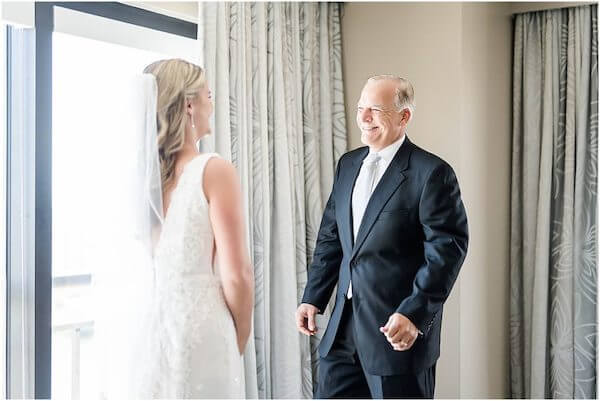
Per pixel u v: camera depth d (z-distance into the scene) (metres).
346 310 2.35
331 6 3.39
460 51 3.09
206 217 1.79
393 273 2.20
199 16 2.65
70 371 2.55
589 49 3.31
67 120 2.39
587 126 3.32
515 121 3.51
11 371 2.22
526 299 3.45
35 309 2.22
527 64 3.47
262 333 2.86
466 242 2.13
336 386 2.39
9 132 2.21
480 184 3.26
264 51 2.92
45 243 2.24
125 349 1.85
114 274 1.86
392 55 3.28
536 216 3.45
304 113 3.20
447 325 3.15
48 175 2.25
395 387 2.20
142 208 1.80
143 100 1.81
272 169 2.98
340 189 2.40
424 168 2.17
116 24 2.50
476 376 3.23
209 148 2.65
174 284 1.77
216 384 1.77
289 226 2.97
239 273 1.81
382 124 2.22
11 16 2.13
